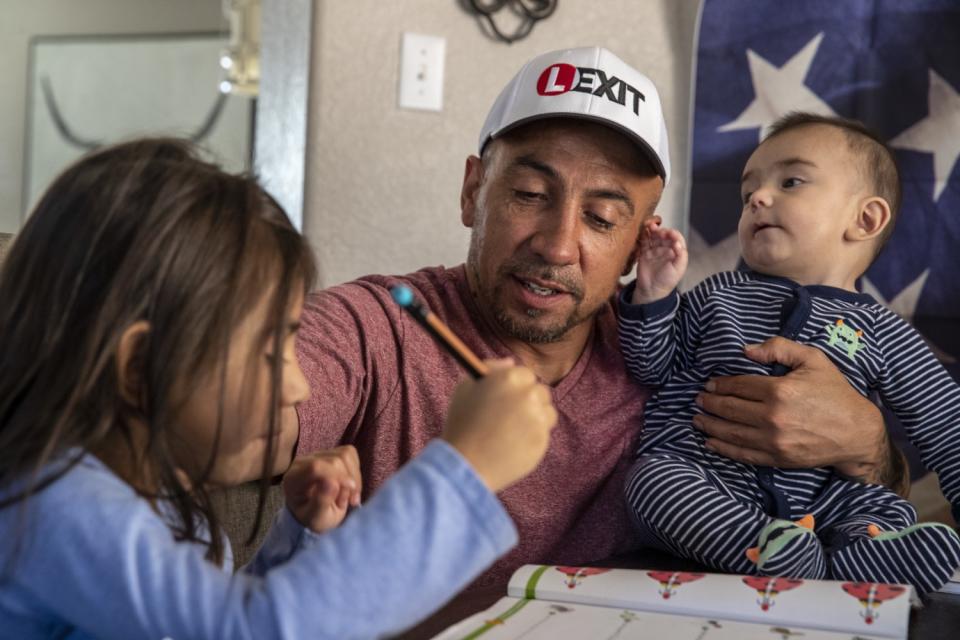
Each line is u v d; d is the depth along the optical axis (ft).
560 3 6.12
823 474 4.05
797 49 6.32
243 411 2.23
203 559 2.11
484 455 2.15
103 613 2.00
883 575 3.43
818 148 4.56
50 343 2.15
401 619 2.01
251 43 10.59
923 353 4.26
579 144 3.83
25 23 15.42
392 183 5.83
